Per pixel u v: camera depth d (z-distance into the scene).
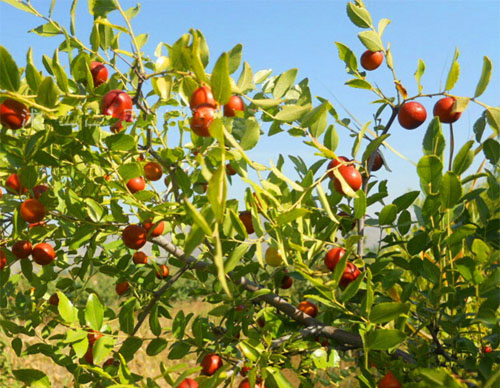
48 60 2.14
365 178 2.21
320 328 2.06
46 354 2.17
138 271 2.96
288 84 2.28
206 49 1.62
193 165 2.38
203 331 2.38
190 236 1.14
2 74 1.47
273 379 1.74
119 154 2.00
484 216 2.06
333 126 2.09
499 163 2.07
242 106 1.80
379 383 1.70
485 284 1.77
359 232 2.18
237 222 1.63
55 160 1.98
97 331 1.84
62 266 2.76
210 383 1.55
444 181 1.77
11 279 2.72
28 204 1.97
